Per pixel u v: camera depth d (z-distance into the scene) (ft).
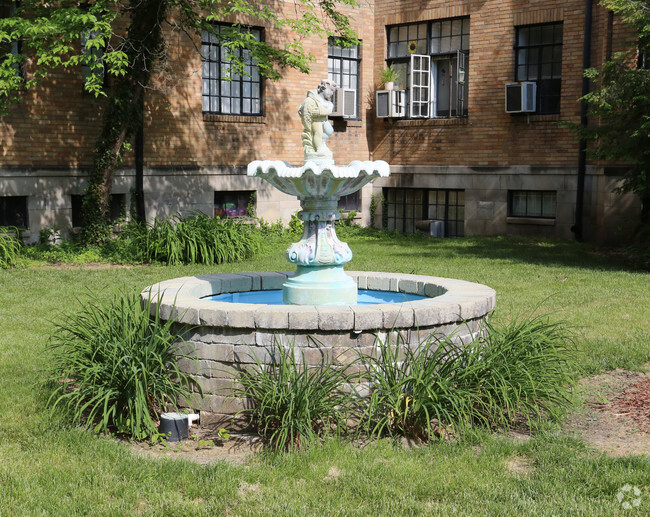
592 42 57.11
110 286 39.04
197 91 59.62
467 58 65.57
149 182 57.41
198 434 19.72
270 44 63.41
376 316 19.71
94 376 19.69
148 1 50.26
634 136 43.09
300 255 23.86
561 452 17.54
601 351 26.48
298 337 19.57
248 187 63.21
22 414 20.40
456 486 15.94
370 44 70.38
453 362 19.30
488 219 64.64
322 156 23.72
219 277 27.04
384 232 66.85
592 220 58.34
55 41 43.91
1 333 29.45
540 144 61.00
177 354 20.53
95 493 15.69
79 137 53.83
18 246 47.09
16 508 14.90
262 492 15.76
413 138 69.05
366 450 17.78
